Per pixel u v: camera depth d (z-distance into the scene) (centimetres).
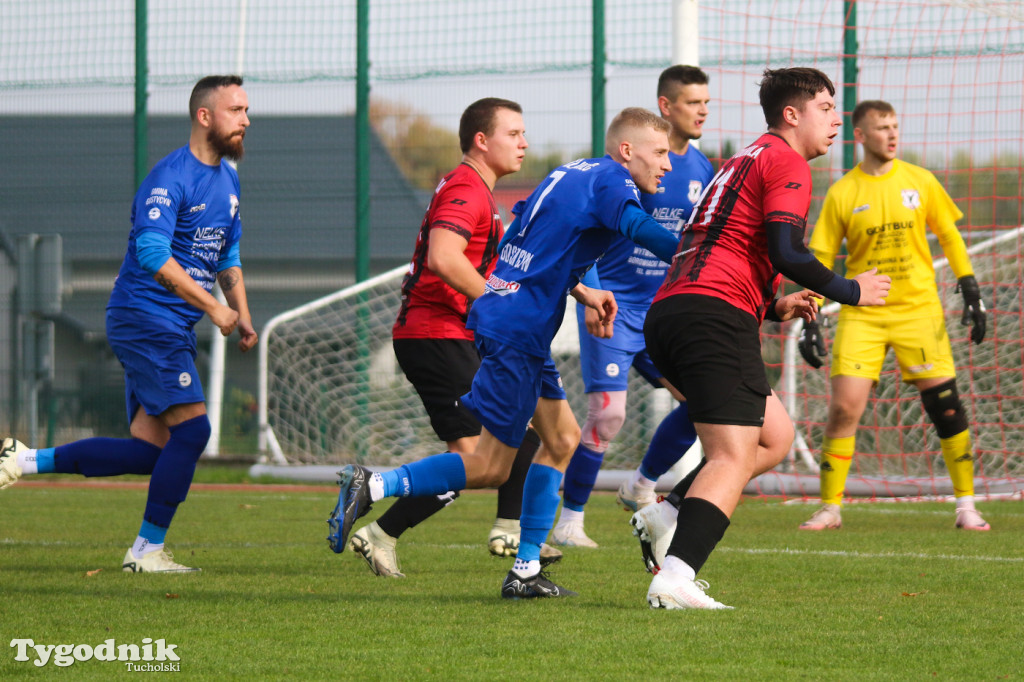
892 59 3512
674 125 2302
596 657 1088
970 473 2439
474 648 1130
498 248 1523
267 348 4072
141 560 1744
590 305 1438
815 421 3491
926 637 1184
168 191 1758
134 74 4188
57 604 1409
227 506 3039
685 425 2369
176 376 1770
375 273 4084
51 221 4294
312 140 4131
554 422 1487
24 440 4238
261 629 1238
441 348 1786
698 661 1070
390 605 1403
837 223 2497
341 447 4034
